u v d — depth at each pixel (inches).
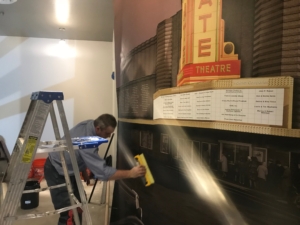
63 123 51.6
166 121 50.3
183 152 45.5
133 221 65.8
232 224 36.3
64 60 164.4
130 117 68.6
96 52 167.3
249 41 34.1
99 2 105.0
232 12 36.1
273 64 31.5
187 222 44.5
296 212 29.3
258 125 33.1
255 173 33.4
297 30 29.3
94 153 66.5
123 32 74.6
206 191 40.5
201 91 41.0
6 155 152.9
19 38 158.4
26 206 112.0
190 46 42.7
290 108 30.0
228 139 36.8
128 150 69.9
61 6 109.3
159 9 53.0
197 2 41.3
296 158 29.4
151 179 55.8
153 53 55.6
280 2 30.6
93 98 168.7
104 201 113.7
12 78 159.2
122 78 76.0
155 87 54.8
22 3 106.0
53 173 77.7
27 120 52.2
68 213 78.0
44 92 47.1
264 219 32.4
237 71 35.6
